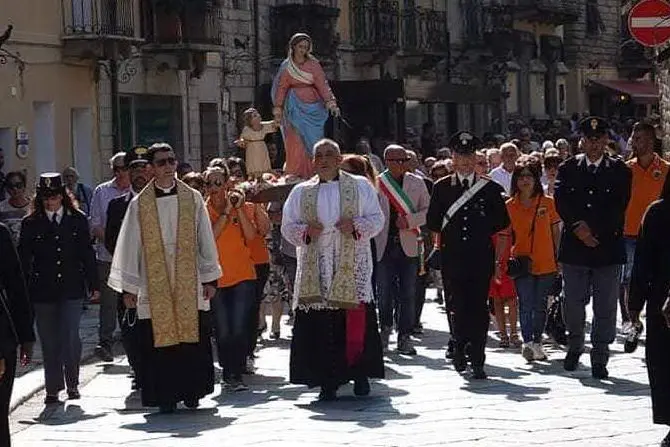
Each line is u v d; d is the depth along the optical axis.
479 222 19.30
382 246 21.83
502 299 22.48
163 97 45.84
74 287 18.44
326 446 14.48
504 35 70.19
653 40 27.34
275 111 24.62
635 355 20.89
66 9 39.72
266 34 52.38
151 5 44.16
